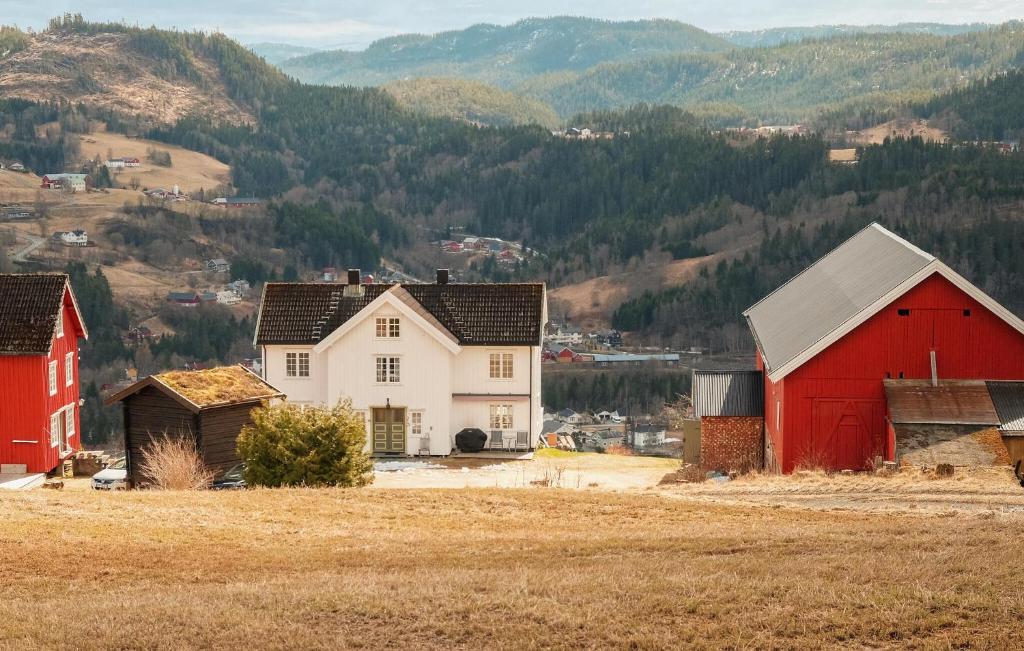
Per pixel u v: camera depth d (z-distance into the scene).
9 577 19.34
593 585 16.86
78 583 19.06
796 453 36.66
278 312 49.84
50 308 41.91
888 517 25.30
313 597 16.72
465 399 48.34
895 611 14.92
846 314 37.22
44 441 41.41
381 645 14.80
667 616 15.38
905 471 32.22
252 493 28.61
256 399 38.47
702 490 31.34
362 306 49.91
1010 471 31.73
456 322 49.09
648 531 23.73
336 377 47.75
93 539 22.23
